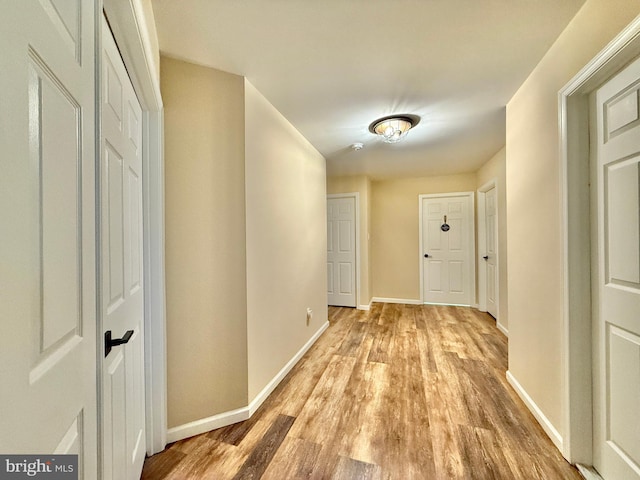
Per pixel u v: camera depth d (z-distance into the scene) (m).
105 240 0.80
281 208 2.22
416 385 2.04
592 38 1.15
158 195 1.38
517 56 1.52
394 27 1.31
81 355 0.60
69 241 0.56
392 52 1.49
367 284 4.37
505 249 3.10
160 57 1.46
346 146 2.99
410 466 1.30
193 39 1.37
